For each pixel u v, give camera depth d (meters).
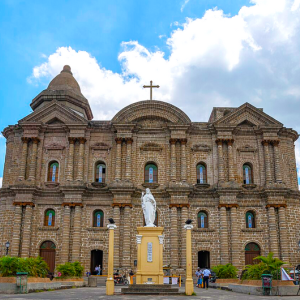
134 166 52.06
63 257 47.75
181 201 49.78
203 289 36.09
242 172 52.44
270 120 53.53
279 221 49.47
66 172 51.69
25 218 49.12
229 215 49.84
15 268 30.11
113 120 53.16
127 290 28.02
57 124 53.41
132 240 49.38
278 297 26.28
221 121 53.31
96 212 50.97
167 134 53.47
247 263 49.03
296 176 53.44
